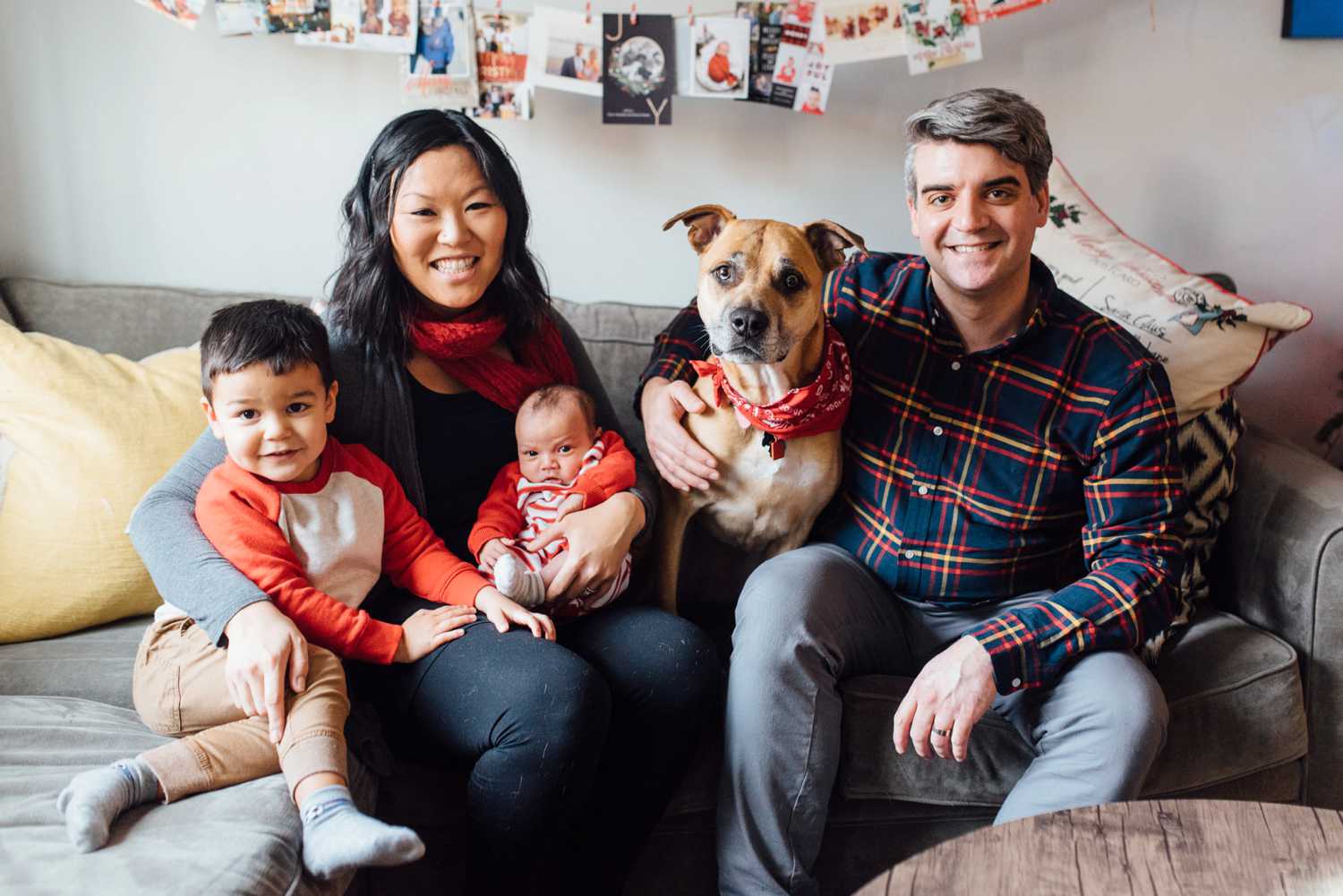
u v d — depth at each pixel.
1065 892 0.96
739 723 1.48
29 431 1.65
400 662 1.43
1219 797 1.69
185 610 1.33
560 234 2.24
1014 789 1.51
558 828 1.36
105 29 2.05
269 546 1.37
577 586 1.54
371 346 1.55
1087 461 1.62
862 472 1.76
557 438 1.61
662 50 2.07
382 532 1.51
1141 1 2.19
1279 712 1.65
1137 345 1.64
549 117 2.17
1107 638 1.48
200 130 2.11
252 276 2.19
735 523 1.80
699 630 1.54
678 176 2.22
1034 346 1.65
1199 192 2.29
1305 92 2.24
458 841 1.47
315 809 1.20
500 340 1.73
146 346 1.99
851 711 1.55
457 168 1.52
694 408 1.71
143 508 1.43
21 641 1.64
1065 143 2.26
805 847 1.50
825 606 1.56
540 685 1.33
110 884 1.06
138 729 1.41
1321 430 2.38
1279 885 0.97
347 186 2.16
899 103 2.22
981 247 1.54
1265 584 1.80
